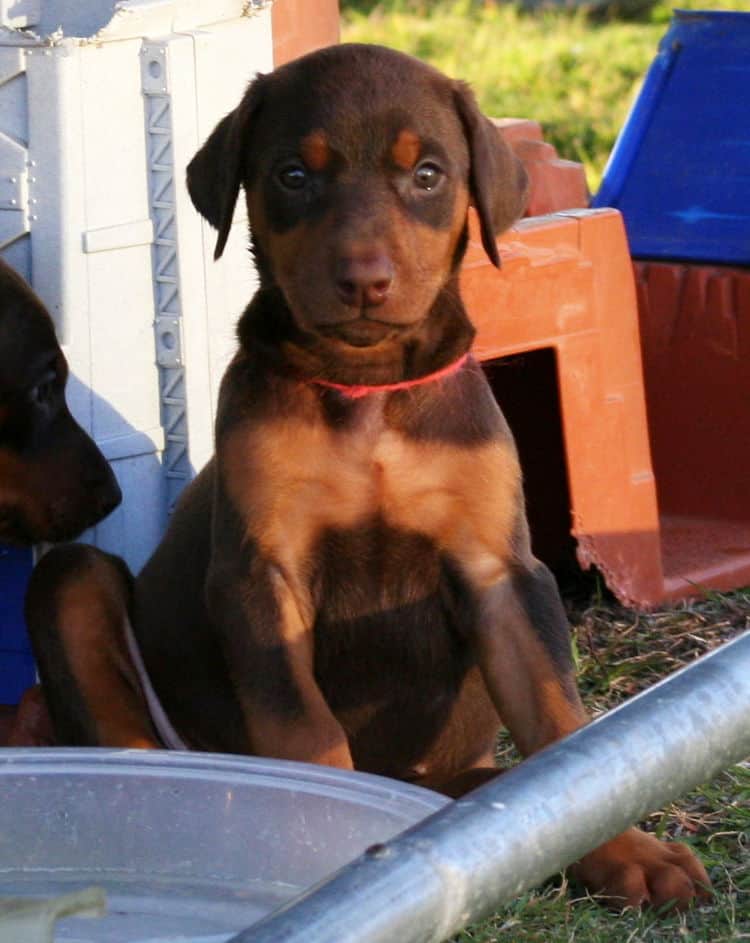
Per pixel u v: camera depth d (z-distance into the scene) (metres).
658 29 16.34
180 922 3.64
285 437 4.45
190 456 5.59
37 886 3.85
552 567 6.64
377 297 4.04
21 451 5.02
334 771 3.80
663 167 7.24
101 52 5.21
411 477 4.48
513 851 2.21
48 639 4.94
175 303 5.48
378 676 4.72
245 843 3.84
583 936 3.93
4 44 5.16
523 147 6.99
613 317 6.22
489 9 17.25
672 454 7.20
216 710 4.93
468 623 4.57
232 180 4.44
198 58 5.43
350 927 2.01
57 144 5.16
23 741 5.19
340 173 4.19
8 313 4.92
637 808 2.39
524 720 4.43
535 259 5.96
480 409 4.57
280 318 4.46
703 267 7.05
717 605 6.41
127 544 5.55
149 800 3.91
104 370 5.38
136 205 5.39
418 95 4.29
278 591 4.47
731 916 3.99
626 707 2.44
